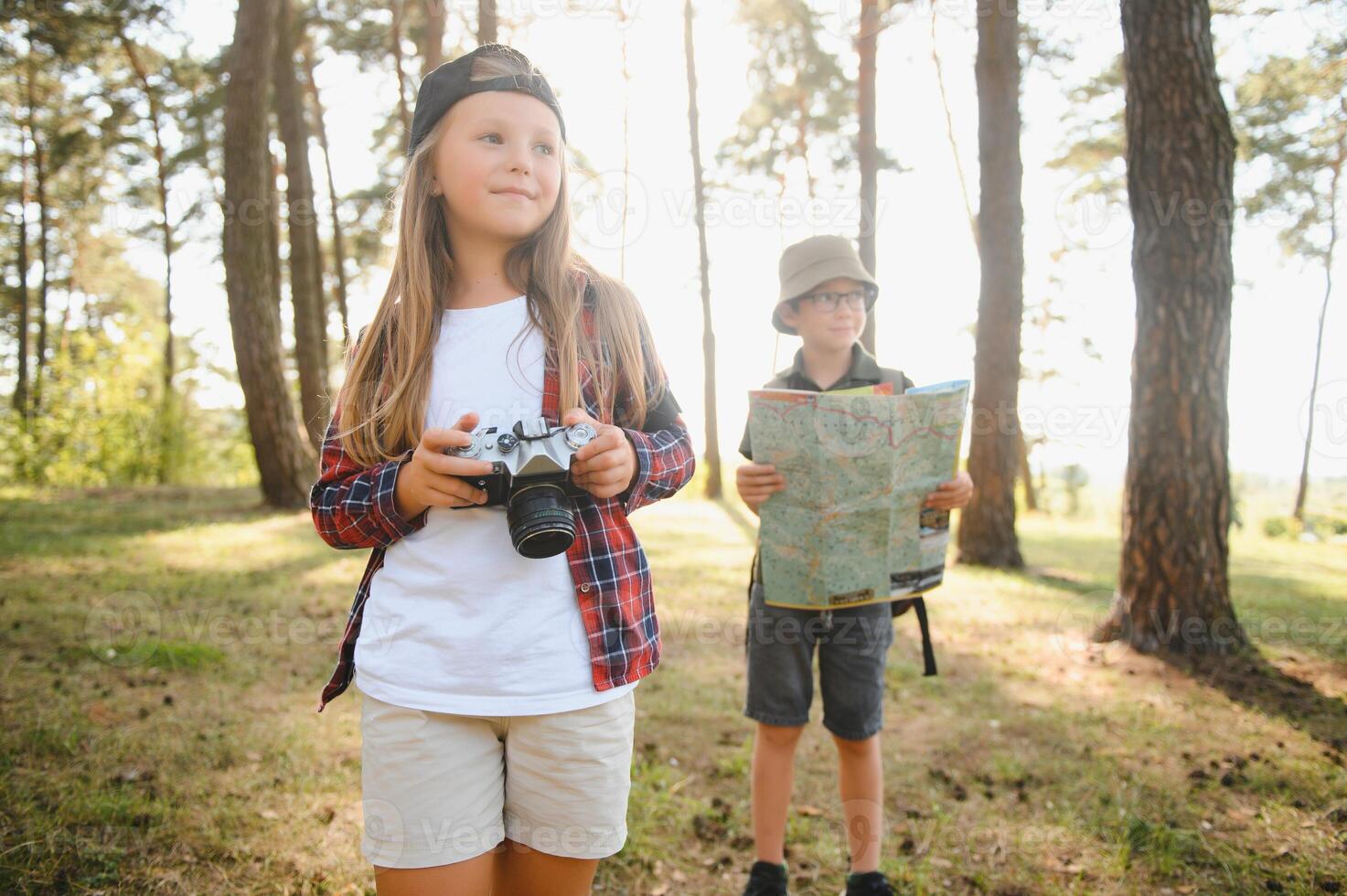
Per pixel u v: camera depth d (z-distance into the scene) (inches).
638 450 57.2
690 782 119.7
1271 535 742.5
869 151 345.7
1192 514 187.0
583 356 58.9
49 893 86.7
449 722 52.9
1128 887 92.3
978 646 197.0
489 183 56.9
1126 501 196.1
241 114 381.4
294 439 418.3
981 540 335.9
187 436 649.6
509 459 49.7
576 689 53.4
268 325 405.1
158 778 112.5
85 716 131.0
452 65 58.6
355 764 120.5
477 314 58.5
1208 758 127.7
